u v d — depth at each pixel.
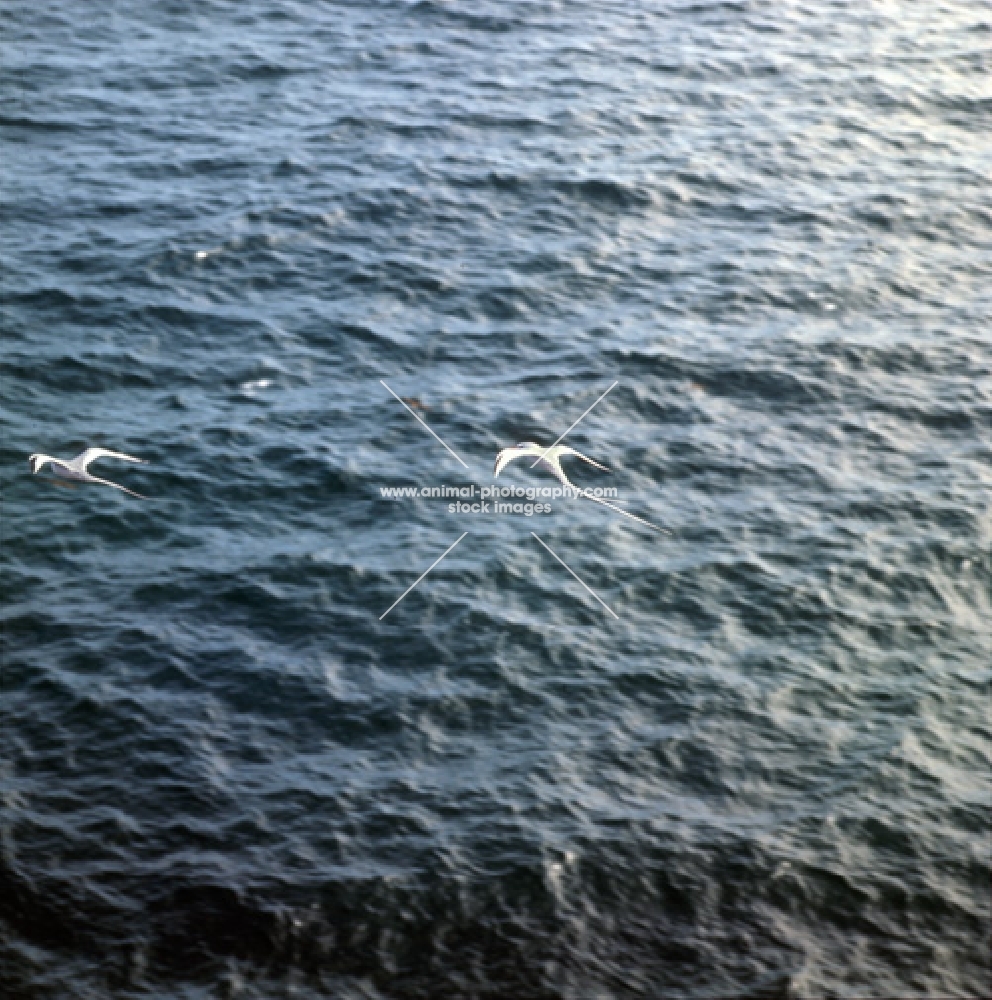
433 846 29.86
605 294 45.09
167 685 33.09
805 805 30.94
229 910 28.59
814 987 27.69
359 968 27.81
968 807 30.92
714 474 39.19
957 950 28.39
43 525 36.75
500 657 34.03
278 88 53.91
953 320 44.66
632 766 31.73
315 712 32.66
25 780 30.88
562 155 50.78
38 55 54.78
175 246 45.91
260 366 41.94
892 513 38.06
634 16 59.25
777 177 50.34
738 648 34.44
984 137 52.97
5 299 43.50
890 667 34.03
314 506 37.84
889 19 59.62
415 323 43.69
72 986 27.30
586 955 28.14
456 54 56.34
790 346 43.34
